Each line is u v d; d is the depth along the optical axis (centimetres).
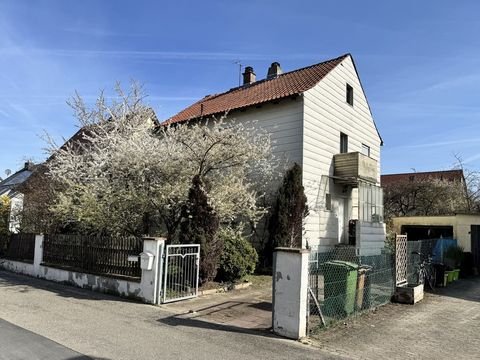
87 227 1156
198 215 998
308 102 1527
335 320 730
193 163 1173
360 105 1966
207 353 542
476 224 1698
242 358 528
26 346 537
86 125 1538
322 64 1877
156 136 1335
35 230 1484
